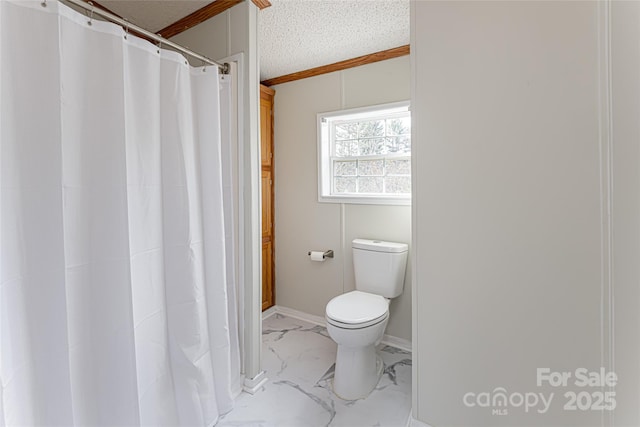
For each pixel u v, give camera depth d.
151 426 1.27
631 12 0.76
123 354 1.14
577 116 0.83
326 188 2.64
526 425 0.95
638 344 0.78
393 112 2.35
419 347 1.13
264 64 2.47
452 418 1.07
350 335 1.66
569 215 0.85
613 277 0.80
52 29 0.93
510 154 0.92
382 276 2.16
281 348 2.28
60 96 0.95
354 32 1.98
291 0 1.66
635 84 0.76
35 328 0.92
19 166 0.89
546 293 0.89
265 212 2.80
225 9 1.74
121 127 1.11
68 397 0.98
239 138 1.72
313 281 2.73
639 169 0.76
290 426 1.51
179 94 1.35
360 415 1.59
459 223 1.02
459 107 1.00
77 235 1.03
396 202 2.29
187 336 1.39
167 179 1.34
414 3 1.07
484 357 1.00
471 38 0.97
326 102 2.56
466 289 1.02
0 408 0.83
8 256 0.88
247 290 1.76
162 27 1.94
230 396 1.59
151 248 1.28
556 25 0.85
